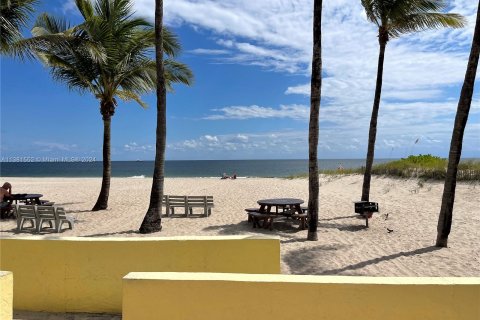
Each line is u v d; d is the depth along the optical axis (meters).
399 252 7.98
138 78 13.48
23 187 24.22
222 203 15.49
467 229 10.05
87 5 13.02
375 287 2.99
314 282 3.04
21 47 10.55
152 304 3.15
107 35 11.91
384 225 10.80
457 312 2.95
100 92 13.55
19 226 10.24
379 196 16.17
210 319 3.11
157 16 9.70
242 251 4.53
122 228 10.55
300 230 10.25
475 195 13.92
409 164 19.69
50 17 12.34
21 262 4.63
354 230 10.20
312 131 9.01
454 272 6.70
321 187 20.52
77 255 4.56
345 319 3.02
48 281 4.60
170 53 12.46
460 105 8.12
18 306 4.63
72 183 27.94
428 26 11.56
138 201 16.05
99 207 13.77
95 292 4.54
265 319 3.07
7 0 9.60
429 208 13.11
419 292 2.97
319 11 8.81
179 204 12.43
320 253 7.87
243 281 3.08
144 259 4.52
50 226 10.45
